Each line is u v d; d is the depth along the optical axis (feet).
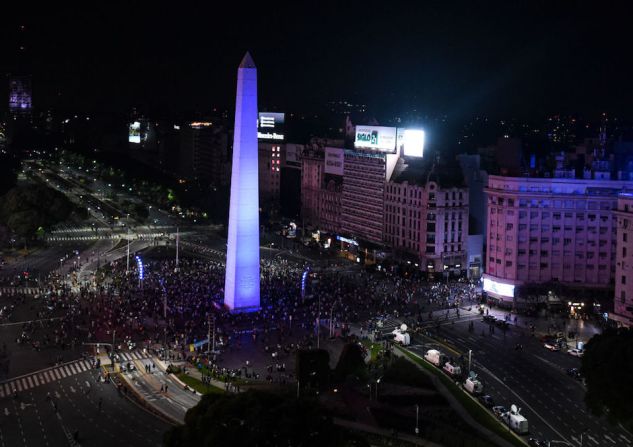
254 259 653.71
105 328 598.34
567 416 436.35
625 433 413.39
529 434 409.49
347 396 458.50
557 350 558.56
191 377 494.18
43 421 417.90
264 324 620.90
